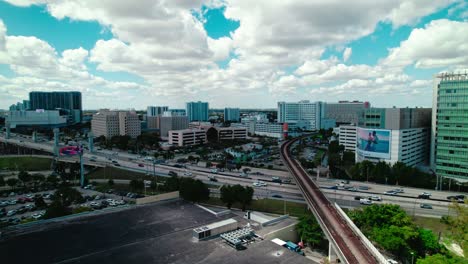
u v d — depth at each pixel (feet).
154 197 372.58
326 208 342.23
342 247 238.27
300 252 274.16
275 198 472.03
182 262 216.13
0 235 262.26
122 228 281.95
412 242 274.16
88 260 218.38
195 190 377.09
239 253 232.12
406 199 455.63
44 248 237.66
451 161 560.20
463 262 219.41
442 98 568.00
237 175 640.17
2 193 503.61
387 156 607.37
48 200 473.26
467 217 260.42
